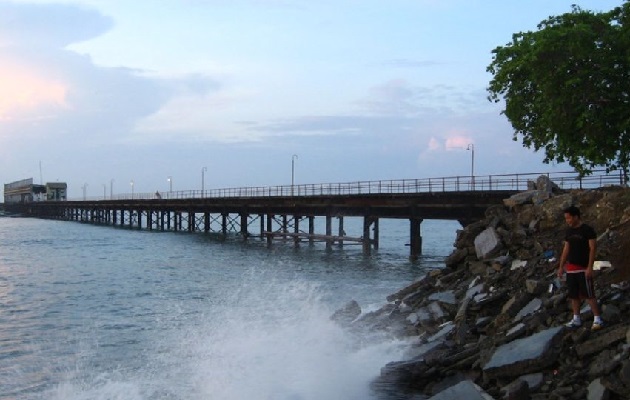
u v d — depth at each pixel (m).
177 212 95.56
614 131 25.59
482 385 10.12
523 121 30.30
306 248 57.69
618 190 15.80
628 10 25.06
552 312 11.24
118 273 38.62
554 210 16.03
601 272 12.08
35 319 22.39
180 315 22.23
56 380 14.27
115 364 15.45
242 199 67.94
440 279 17.80
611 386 8.41
